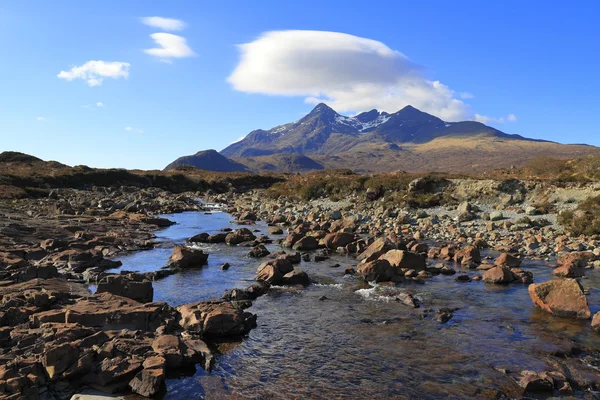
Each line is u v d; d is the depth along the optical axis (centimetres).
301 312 1622
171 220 4681
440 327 1459
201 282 2052
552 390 1030
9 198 5066
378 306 1694
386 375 1115
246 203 6450
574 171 5344
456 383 1068
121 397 986
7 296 1459
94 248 2712
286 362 1195
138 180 8044
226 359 1212
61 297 1528
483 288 1948
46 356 1012
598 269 2247
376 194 5381
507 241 3028
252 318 1481
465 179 5106
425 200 4788
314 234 3275
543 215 3822
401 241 2795
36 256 2327
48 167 8419
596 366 1152
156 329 1320
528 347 1280
